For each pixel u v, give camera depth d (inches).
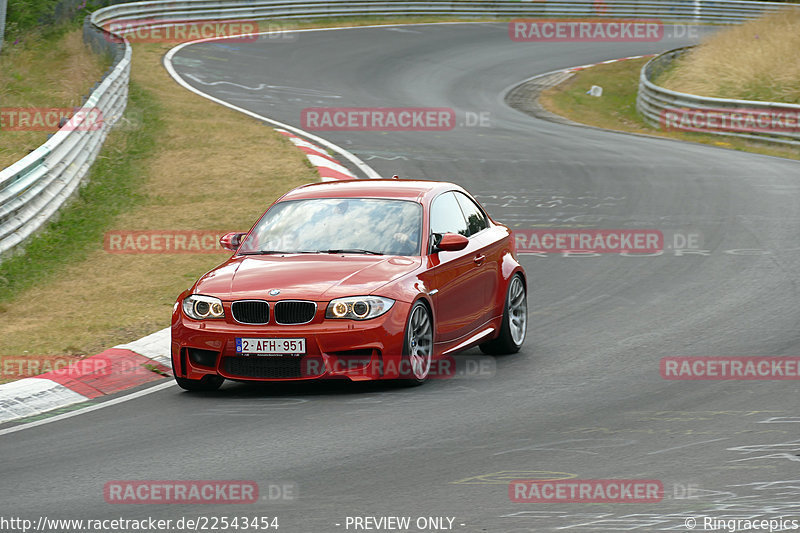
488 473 855.7
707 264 1831.9
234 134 3115.2
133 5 5374.0
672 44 6678.2
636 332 1414.9
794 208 2322.8
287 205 1336.1
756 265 1804.9
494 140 3378.4
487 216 1438.2
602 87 5142.7
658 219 2239.2
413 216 1274.6
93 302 1641.2
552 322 1504.7
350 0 6481.3
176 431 1023.6
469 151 3110.2
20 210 1980.8
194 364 1168.2
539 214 2306.8
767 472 839.1
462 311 1269.7
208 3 5762.8
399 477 852.0
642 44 6638.8
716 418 1010.1
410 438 968.9
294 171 2630.4
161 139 3019.2
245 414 1080.8
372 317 1131.3
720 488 803.4
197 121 3316.9
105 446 979.9
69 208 2257.6
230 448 956.0
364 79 4803.2
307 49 5457.7
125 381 1242.6
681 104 4089.6
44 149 2139.5
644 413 1037.2
